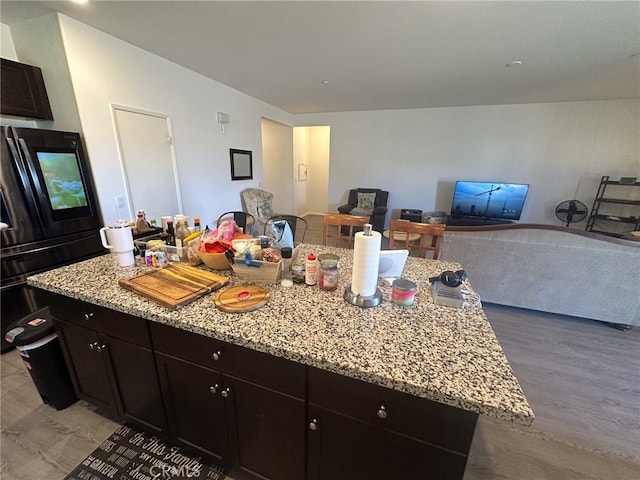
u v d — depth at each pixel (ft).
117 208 8.19
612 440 4.56
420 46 8.25
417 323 2.95
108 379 4.17
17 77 6.68
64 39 6.64
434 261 4.99
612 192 14.51
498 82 11.56
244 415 3.25
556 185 15.57
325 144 23.94
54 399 4.89
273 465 3.37
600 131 14.32
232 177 13.52
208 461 4.14
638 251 6.70
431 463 2.43
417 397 2.27
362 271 3.17
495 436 4.63
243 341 2.72
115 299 3.45
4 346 6.36
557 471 4.10
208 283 3.74
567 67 9.68
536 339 7.18
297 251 4.49
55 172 6.55
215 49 8.56
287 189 21.26
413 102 15.60
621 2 5.89
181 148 10.39
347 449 2.80
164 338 3.37
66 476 3.97
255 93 13.88
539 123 15.20
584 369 6.13
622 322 7.35
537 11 6.30
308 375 2.67
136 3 6.11
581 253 7.17
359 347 2.55
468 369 2.29
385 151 18.48
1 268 5.87
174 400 3.71
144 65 8.64
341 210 17.72
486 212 16.24
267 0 6.01
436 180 17.81
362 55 8.96
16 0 5.95
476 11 6.35
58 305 4.11
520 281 7.98
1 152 5.67
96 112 7.45
